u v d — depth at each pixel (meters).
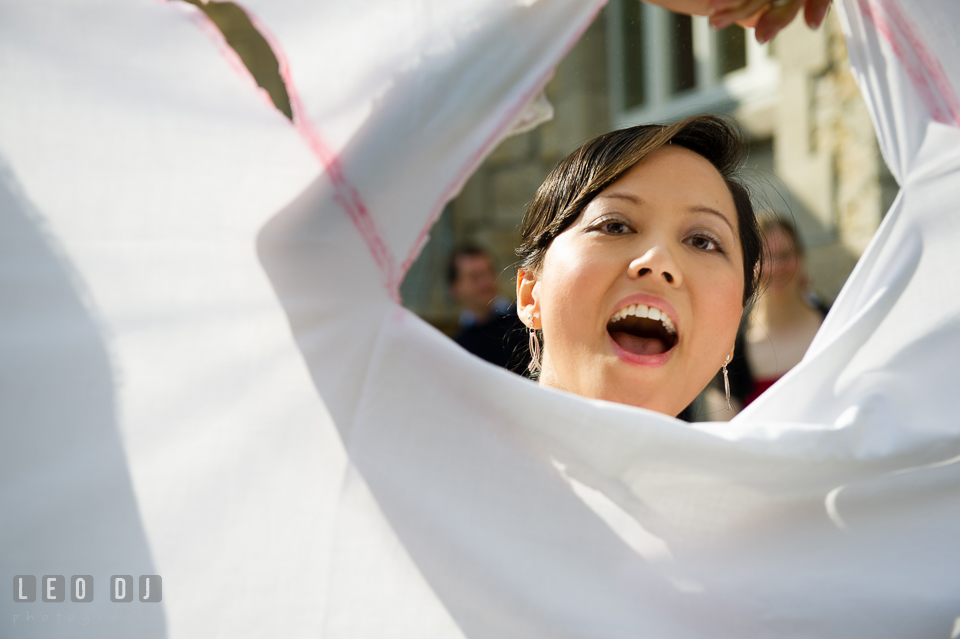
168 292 0.92
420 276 6.51
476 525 0.96
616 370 1.21
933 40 1.19
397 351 0.95
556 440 1.00
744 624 1.00
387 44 0.94
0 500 0.88
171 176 0.91
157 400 0.91
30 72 0.89
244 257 0.93
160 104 0.91
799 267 3.19
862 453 1.06
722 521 1.04
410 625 0.93
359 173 0.93
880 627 1.01
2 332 0.89
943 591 1.03
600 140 1.38
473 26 0.95
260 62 1.70
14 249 0.89
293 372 0.94
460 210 6.40
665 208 1.27
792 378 1.23
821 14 1.24
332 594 0.92
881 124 1.26
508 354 3.23
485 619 0.95
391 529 0.94
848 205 4.20
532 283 1.54
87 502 0.90
